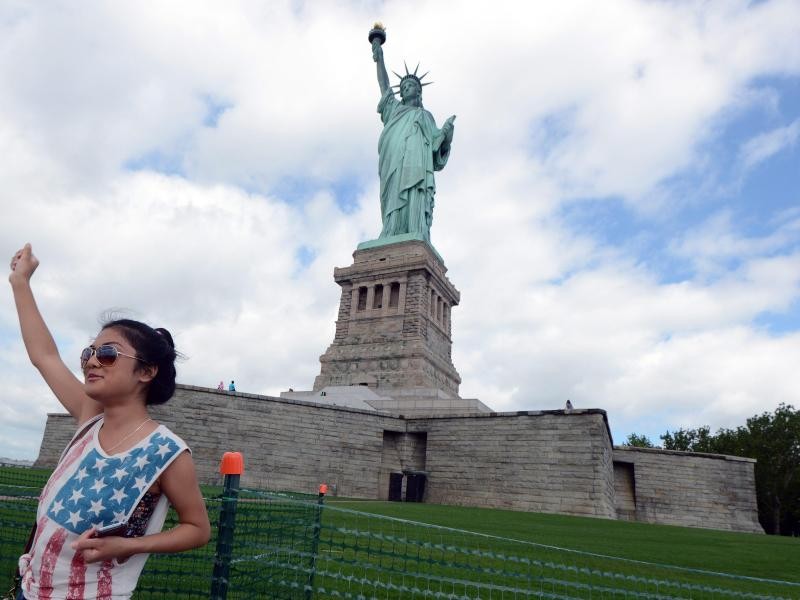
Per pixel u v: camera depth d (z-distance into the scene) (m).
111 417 4.32
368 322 80.31
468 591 10.71
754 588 14.10
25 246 5.32
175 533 4.07
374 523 21.42
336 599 8.39
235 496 6.86
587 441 43.44
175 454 4.14
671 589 12.83
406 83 97.38
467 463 47.91
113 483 3.96
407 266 79.62
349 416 50.25
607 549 20.14
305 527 8.39
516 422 46.84
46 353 4.98
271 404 48.00
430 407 58.03
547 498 43.66
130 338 4.31
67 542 3.86
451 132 94.50
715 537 29.72
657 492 51.12
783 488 80.50
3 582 6.72
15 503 7.36
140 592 6.84
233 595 7.12
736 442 87.12
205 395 46.31
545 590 11.50
